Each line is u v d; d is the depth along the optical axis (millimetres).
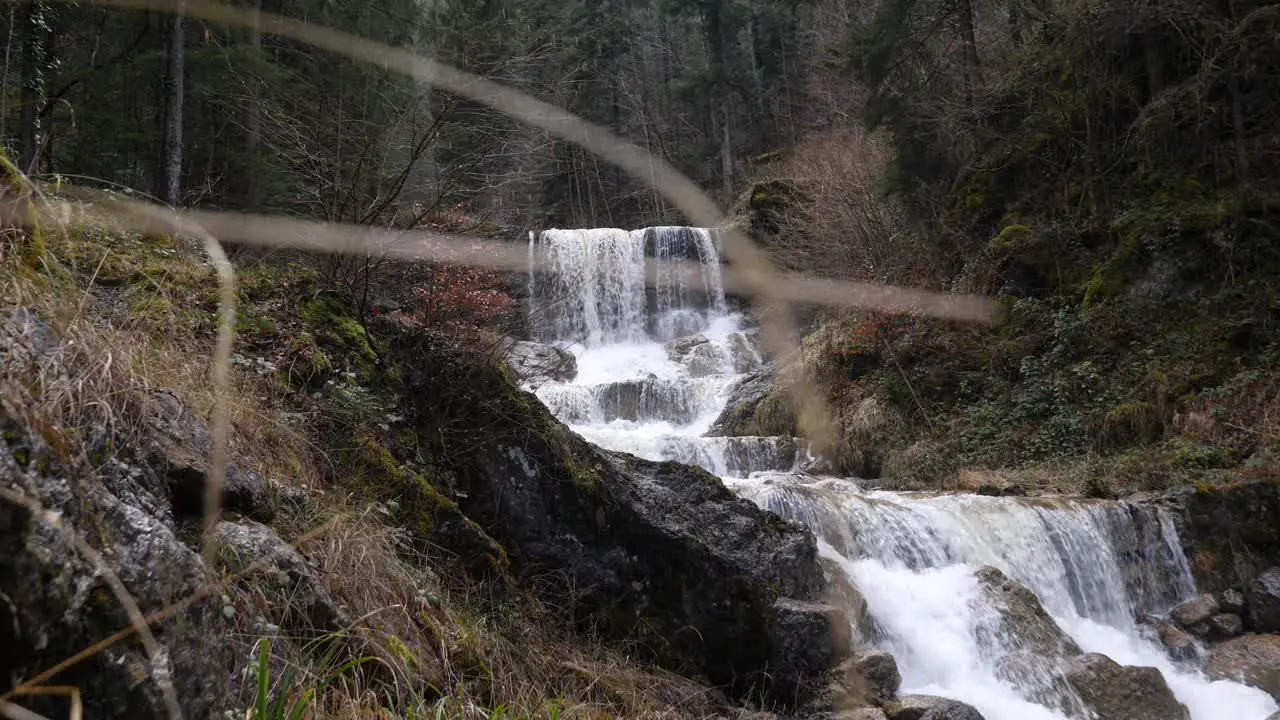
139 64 10695
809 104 22844
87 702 1437
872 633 5980
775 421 12000
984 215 13586
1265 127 10703
